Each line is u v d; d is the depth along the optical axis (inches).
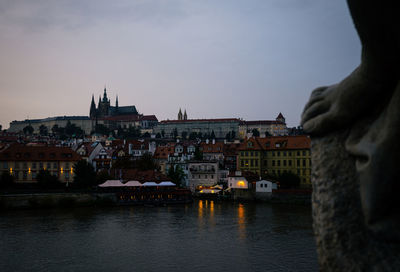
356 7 134.6
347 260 164.1
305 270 1302.9
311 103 183.9
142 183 3641.7
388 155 142.6
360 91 155.4
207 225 2208.4
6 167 4074.8
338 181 170.1
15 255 1561.3
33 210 2972.4
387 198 145.2
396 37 132.0
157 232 2020.2
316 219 180.2
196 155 5270.7
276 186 3654.0
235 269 1343.5
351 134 164.2
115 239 1854.1
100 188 3806.6
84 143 5964.6
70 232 2021.4
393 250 151.9
